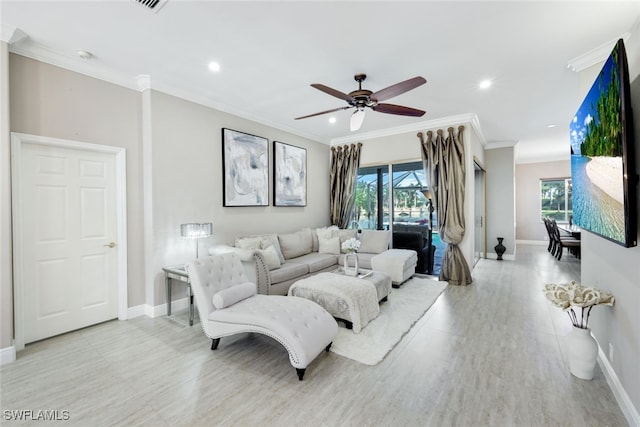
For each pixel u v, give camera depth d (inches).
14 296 100.8
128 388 81.2
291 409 72.3
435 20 90.3
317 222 244.7
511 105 166.4
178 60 115.6
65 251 116.2
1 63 92.7
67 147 115.3
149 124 133.3
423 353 99.3
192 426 66.9
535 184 371.9
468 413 70.4
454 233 186.1
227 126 168.7
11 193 99.5
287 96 153.2
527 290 171.5
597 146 76.8
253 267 135.0
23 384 83.0
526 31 95.5
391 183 223.6
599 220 77.3
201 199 154.3
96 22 91.4
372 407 72.9
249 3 82.7
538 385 81.1
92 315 124.0
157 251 135.5
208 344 108.1
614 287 79.7
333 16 88.4
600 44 102.6
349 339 109.0
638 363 64.8
